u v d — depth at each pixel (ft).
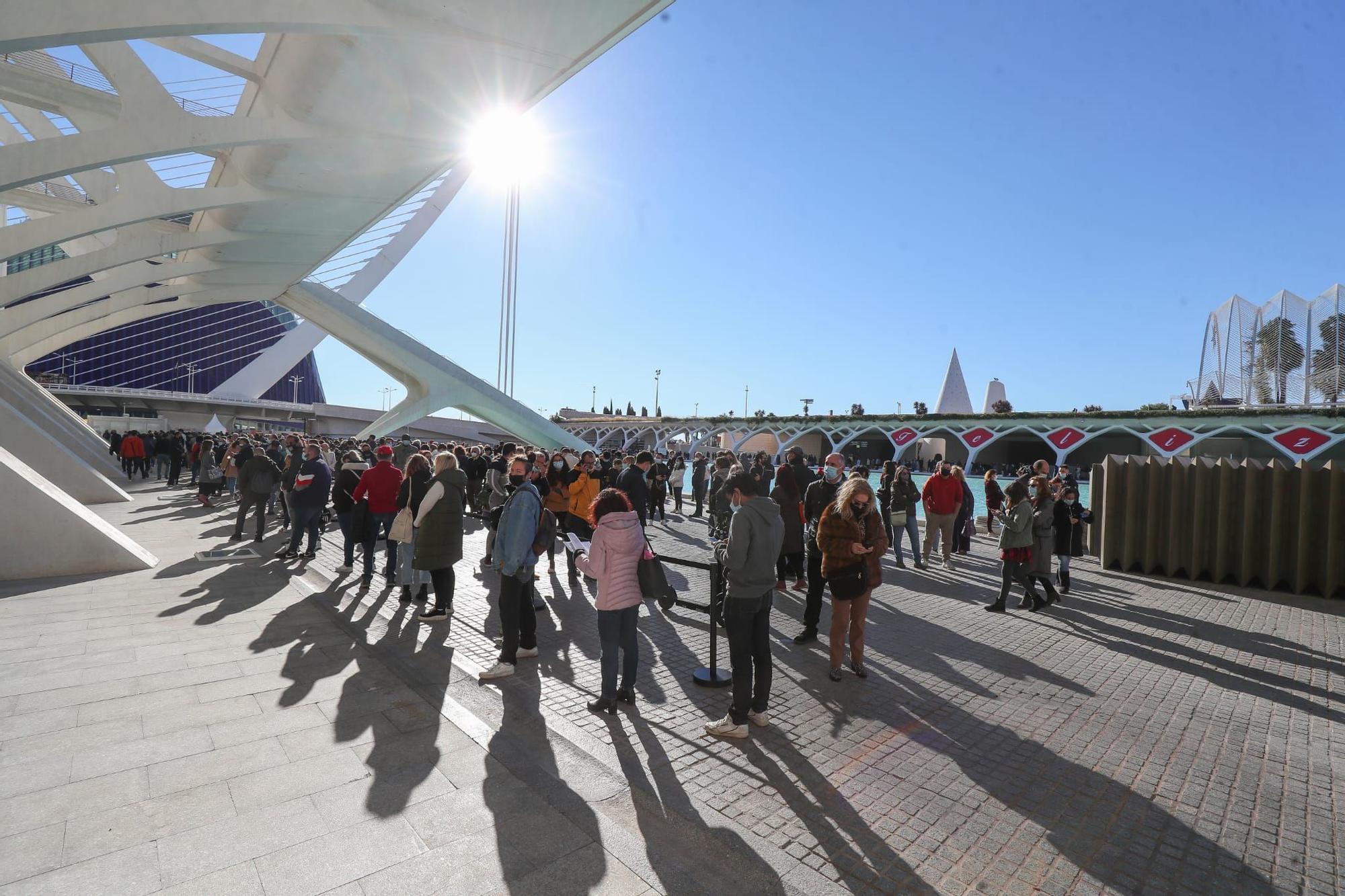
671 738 13.37
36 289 77.25
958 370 349.20
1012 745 13.35
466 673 16.71
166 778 10.94
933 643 20.40
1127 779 12.01
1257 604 26.37
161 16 33.68
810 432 251.39
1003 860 9.50
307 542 36.09
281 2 37.91
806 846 9.70
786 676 17.44
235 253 112.16
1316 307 179.63
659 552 36.78
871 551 16.51
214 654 17.34
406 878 8.54
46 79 58.44
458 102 62.44
